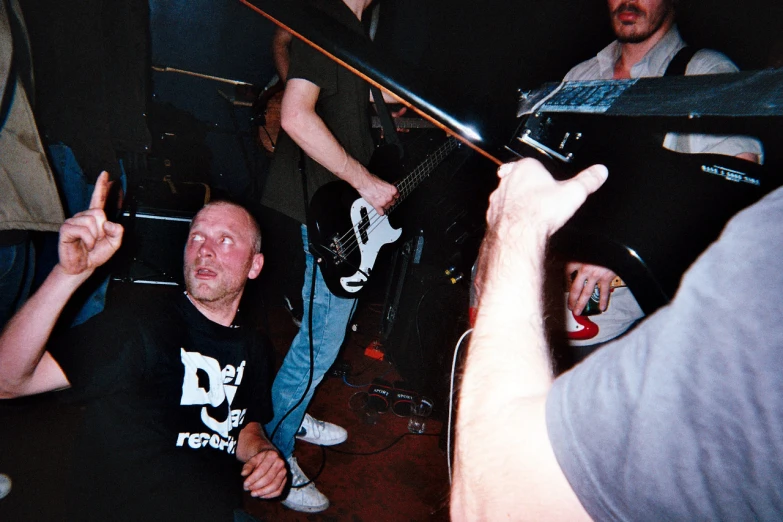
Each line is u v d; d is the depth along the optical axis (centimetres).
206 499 126
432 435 248
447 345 246
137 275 347
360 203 196
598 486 37
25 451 189
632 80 67
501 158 76
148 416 121
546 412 42
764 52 205
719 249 35
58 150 184
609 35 325
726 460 32
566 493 40
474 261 233
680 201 79
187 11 417
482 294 58
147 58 199
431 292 249
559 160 75
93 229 102
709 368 33
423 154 220
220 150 456
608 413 37
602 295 128
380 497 202
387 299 276
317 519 186
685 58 159
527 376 48
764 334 31
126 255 336
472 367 53
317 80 152
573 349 146
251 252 139
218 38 433
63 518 165
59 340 113
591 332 142
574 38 337
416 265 255
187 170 404
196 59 435
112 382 116
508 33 356
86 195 198
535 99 76
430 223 239
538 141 75
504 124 76
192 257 131
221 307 137
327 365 192
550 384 49
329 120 178
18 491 171
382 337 282
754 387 31
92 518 115
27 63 137
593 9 326
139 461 119
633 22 161
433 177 223
